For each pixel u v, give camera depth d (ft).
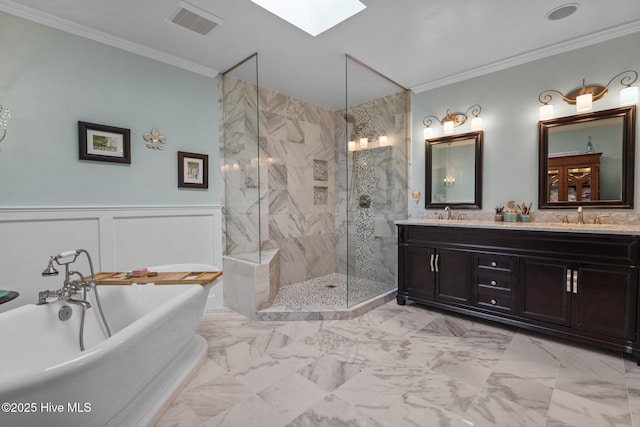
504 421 4.67
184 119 9.61
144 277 6.88
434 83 11.14
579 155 8.30
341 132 15.07
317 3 7.73
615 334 6.48
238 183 10.16
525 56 9.04
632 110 7.49
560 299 7.19
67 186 7.45
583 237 6.84
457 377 5.91
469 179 10.47
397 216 12.11
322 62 9.71
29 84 6.91
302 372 6.14
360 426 4.61
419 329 8.30
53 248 7.22
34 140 6.99
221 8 6.87
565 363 6.41
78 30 7.48
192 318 6.18
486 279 8.39
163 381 5.48
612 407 4.96
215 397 5.34
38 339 5.19
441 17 7.23
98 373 3.83
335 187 15.33
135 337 4.32
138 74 8.61
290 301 10.61
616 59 7.76
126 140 8.30
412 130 12.10
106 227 8.01
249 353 6.96
